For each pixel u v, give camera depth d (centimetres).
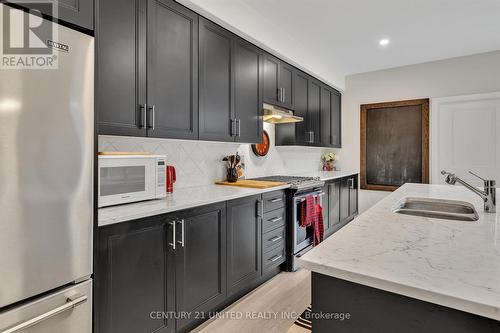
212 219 207
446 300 70
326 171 493
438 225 134
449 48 371
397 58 409
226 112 252
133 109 177
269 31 293
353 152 492
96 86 129
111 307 142
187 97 214
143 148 228
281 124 381
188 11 215
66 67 116
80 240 122
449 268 85
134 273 154
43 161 108
